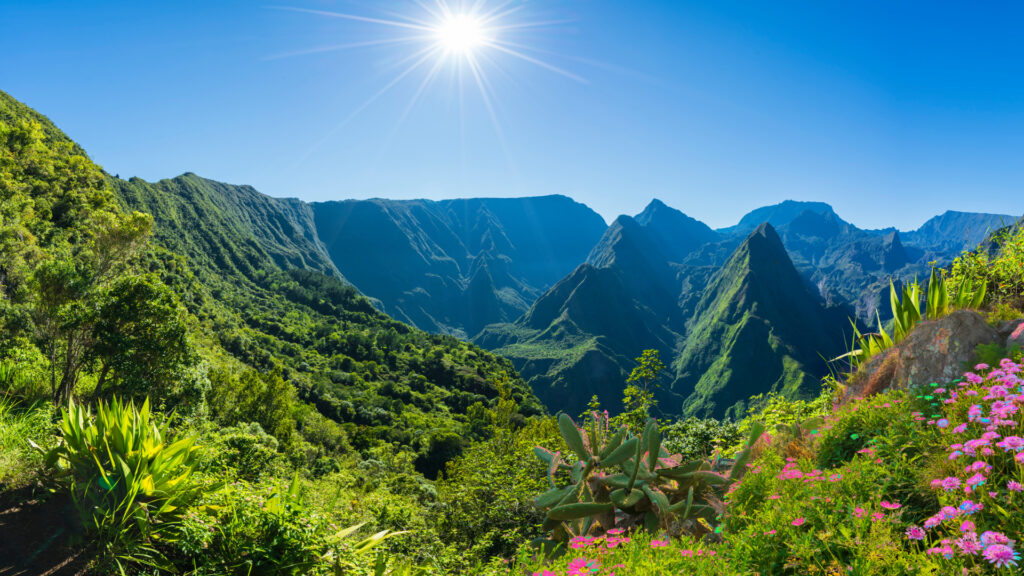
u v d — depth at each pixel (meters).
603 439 6.27
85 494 3.91
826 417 5.59
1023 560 2.24
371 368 153.62
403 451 83.19
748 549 3.07
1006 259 5.85
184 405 17.12
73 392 13.88
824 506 3.26
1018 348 4.30
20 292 18.62
